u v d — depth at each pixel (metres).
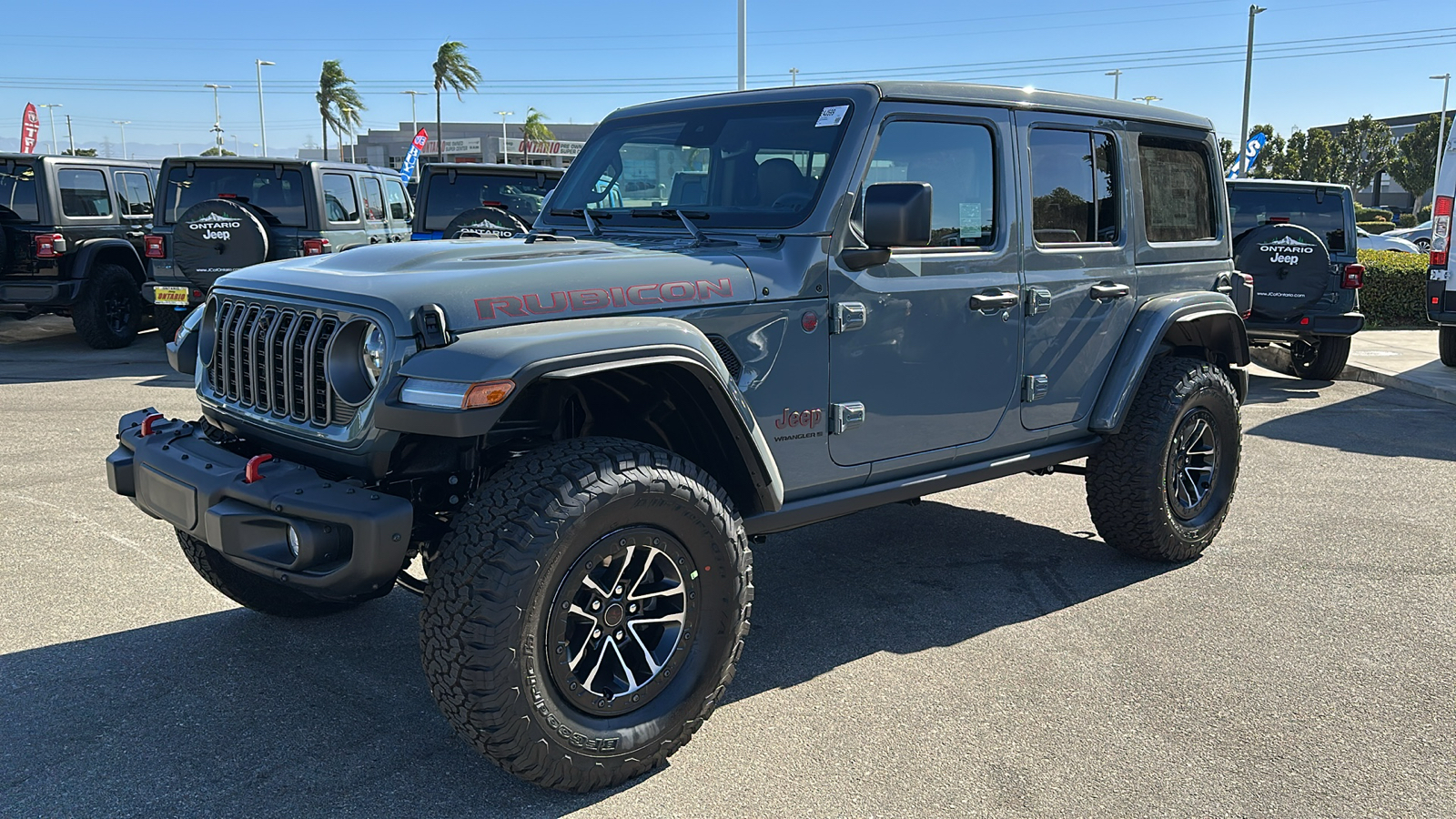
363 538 2.61
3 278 10.91
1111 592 4.51
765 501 3.25
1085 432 4.49
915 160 3.70
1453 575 4.73
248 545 2.80
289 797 2.86
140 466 3.18
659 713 2.97
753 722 3.33
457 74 51.75
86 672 3.61
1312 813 2.82
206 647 3.83
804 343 3.38
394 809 2.81
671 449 3.38
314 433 2.94
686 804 2.85
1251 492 6.18
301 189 10.39
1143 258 4.61
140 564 4.68
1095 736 3.23
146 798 2.85
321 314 2.94
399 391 2.64
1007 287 3.99
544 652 2.72
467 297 2.76
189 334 3.71
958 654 3.85
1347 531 5.39
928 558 4.95
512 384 2.56
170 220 10.53
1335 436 7.84
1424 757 3.11
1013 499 6.02
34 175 10.84
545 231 4.02
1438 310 10.30
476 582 2.61
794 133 3.65
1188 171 4.90
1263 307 10.02
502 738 2.66
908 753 3.13
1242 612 4.27
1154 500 4.57
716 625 3.07
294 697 3.45
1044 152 4.16
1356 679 3.65
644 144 4.02
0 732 3.20
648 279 3.06
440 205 11.30
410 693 3.49
